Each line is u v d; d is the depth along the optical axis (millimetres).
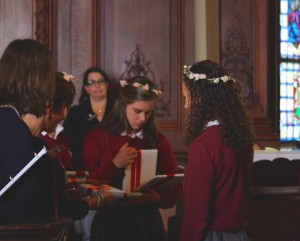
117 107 4109
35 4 7398
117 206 3879
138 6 7781
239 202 3221
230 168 3193
